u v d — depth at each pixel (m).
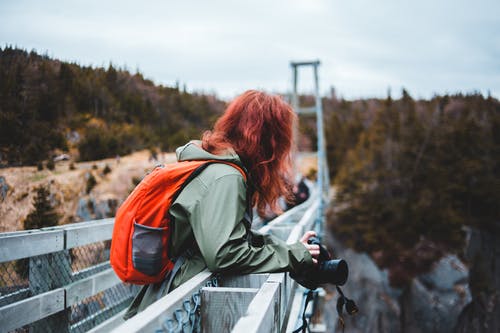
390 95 62.03
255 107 1.34
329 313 34.41
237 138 1.34
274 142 1.35
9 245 1.66
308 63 23.59
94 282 2.26
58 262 2.03
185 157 1.24
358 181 51.84
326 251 1.38
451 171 46.41
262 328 0.80
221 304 1.04
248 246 1.12
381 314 38.03
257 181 1.35
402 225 41.75
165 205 1.15
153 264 1.18
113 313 2.58
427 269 37.84
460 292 36.53
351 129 76.94
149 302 1.25
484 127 50.22
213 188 1.12
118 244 1.19
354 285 41.12
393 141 53.44
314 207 5.83
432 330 36.69
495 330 36.81
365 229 42.78
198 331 1.03
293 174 1.47
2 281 1.81
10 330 1.65
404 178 48.19
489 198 42.16
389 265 39.03
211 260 1.06
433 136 50.88
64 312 2.04
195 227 1.10
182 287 0.97
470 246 39.38
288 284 1.71
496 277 39.50
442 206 42.47
